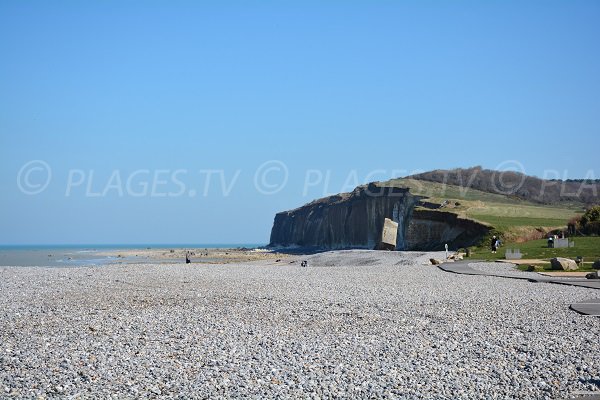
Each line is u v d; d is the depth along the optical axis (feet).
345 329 57.57
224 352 47.44
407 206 388.78
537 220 263.49
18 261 331.77
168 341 51.42
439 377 40.47
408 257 187.93
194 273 130.11
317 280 111.65
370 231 431.02
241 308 70.64
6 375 41.14
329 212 515.09
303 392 37.45
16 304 73.61
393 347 49.29
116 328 57.21
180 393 37.29
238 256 438.40
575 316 64.28
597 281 102.58
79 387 38.60
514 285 99.30
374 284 102.99
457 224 264.31
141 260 359.66
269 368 42.86
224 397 36.65
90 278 111.45
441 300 78.74
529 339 52.06
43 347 49.24
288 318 63.72
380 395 36.94
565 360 44.42
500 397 36.40
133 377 40.55
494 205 335.26
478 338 52.65
